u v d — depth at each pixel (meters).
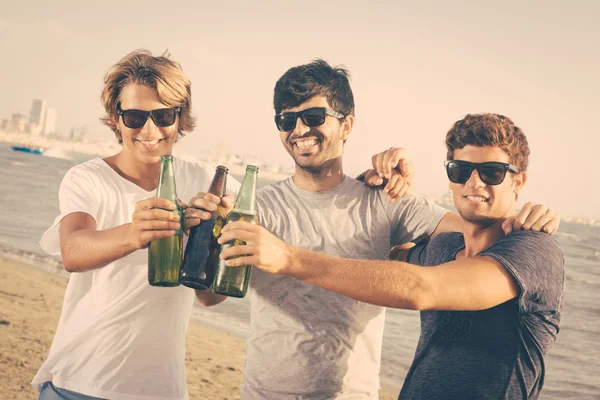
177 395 2.21
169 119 2.22
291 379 2.16
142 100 2.18
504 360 1.75
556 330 1.85
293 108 2.23
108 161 2.35
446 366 1.81
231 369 5.85
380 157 2.28
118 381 2.12
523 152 1.92
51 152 91.81
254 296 2.24
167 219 1.73
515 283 1.73
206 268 2.02
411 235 2.33
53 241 2.19
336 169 2.30
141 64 2.20
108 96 2.24
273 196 2.32
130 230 1.77
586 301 18.22
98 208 2.21
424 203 2.32
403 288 1.67
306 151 2.23
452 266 1.73
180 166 2.36
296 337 2.16
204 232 2.03
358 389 2.17
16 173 45.75
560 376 8.80
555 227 1.85
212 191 2.09
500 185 1.88
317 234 2.25
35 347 5.32
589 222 74.75
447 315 1.85
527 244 1.78
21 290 7.81
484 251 1.86
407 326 10.68
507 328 1.77
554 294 1.78
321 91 2.20
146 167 2.30
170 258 2.07
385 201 2.31
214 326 8.07
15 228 18.16
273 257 1.66
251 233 1.64
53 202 28.83
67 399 2.15
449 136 1.97
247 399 2.22
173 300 2.21
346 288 1.69
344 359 2.15
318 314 2.15
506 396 1.74
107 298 2.16
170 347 2.21
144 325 2.16
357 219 2.28
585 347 11.16
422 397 1.82
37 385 2.24
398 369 7.70
